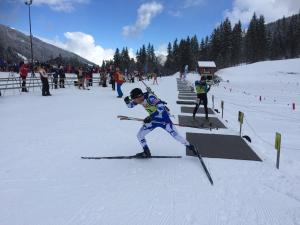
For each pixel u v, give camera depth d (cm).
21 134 782
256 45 10269
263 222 380
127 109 1259
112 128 876
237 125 1212
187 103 1605
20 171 524
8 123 920
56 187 464
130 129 869
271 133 1123
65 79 2578
